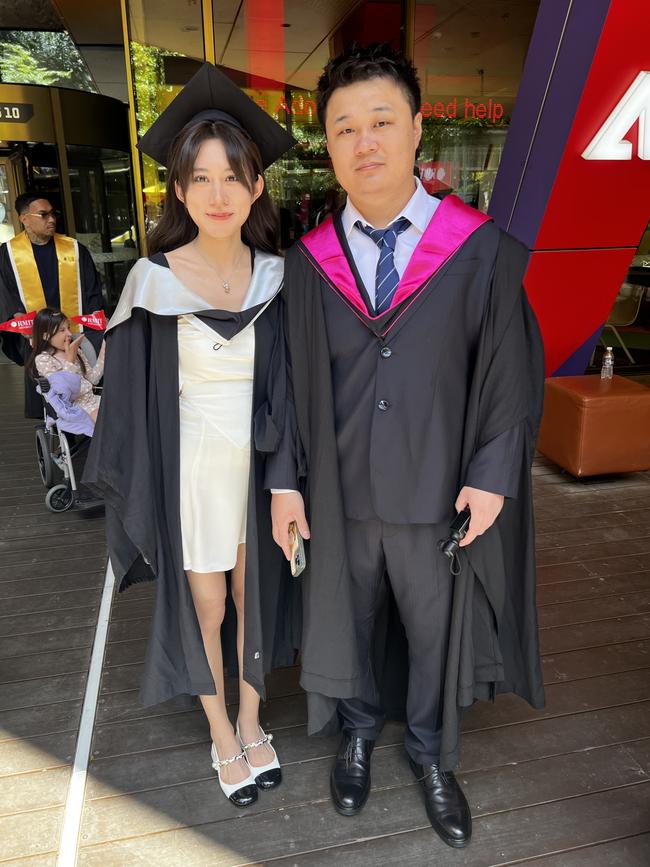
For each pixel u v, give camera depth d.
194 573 1.74
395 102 1.37
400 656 2.00
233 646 2.04
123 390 1.63
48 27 7.46
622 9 3.23
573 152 3.78
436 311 1.47
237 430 1.65
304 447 1.67
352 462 1.59
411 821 1.78
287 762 1.98
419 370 1.49
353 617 1.71
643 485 3.92
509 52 5.66
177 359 1.61
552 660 2.42
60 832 1.75
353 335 1.51
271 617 1.84
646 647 2.48
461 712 1.74
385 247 1.50
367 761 1.89
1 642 2.56
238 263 1.65
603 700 2.22
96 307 4.46
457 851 1.69
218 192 1.47
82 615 2.73
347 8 5.49
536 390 1.62
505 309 1.48
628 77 3.55
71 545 3.31
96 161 6.21
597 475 4.07
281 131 1.60
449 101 5.70
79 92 5.85
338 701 1.92
